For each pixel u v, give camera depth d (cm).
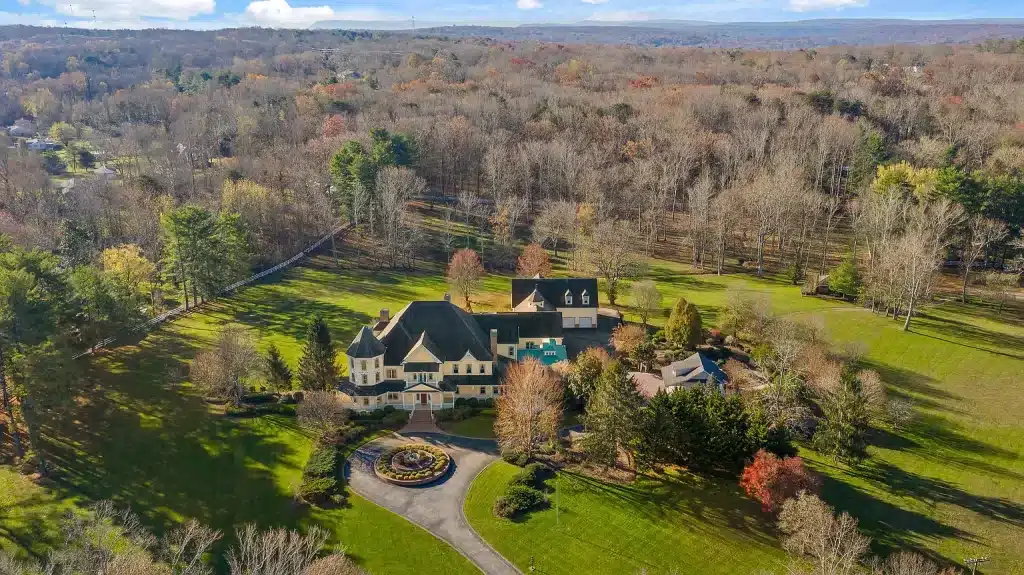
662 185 17925
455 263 13250
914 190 15325
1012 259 14488
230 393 9256
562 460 8200
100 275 10356
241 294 13862
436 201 19875
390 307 13238
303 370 9244
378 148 17900
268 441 8469
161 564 6038
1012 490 7725
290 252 16262
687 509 7338
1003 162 17062
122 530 6712
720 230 15375
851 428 7888
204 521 7075
